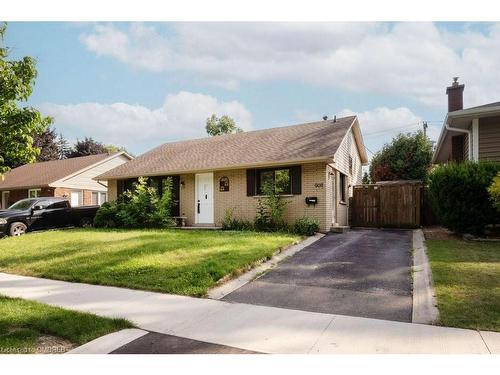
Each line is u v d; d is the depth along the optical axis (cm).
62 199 1794
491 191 934
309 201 1367
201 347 402
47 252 984
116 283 679
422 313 482
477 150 1194
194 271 703
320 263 802
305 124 1862
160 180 1794
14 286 686
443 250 869
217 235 1199
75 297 604
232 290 628
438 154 1839
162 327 464
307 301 557
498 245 934
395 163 2641
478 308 479
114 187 1972
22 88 722
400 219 1554
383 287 612
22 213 1616
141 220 1634
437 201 1118
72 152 4172
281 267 775
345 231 1405
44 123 773
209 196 1645
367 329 438
